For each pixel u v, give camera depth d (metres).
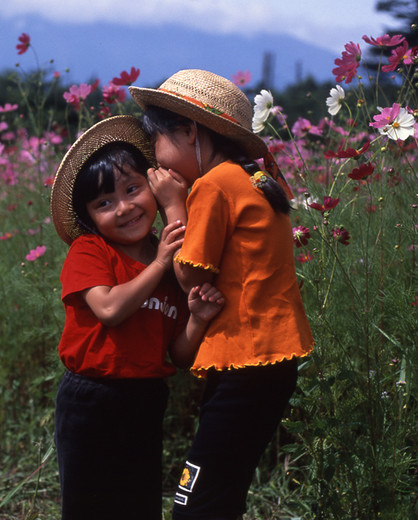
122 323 2.12
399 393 2.40
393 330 2.75
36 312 3.88
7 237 4.29
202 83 2.17
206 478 2.05
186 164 2.15
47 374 3.78
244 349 2.01
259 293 2.04
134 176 2.17
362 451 2.36
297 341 2.05
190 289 2.06
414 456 2.54
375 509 2.37
